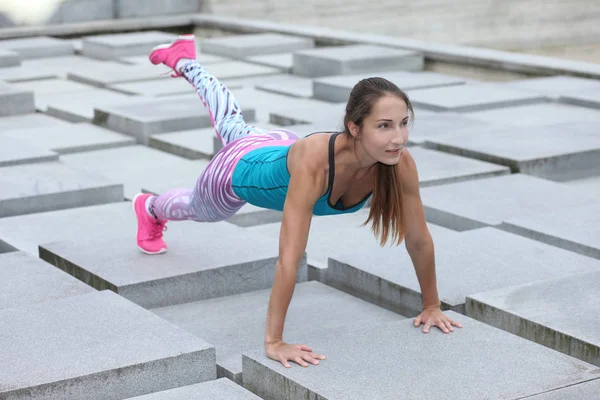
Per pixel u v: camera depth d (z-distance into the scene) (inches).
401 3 754.2
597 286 178.4
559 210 237.5
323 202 148.3
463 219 237.8
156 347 154.6
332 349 152.5
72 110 399.2
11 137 325.4
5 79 482.6
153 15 678.5
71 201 261.1
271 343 150.2
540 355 149.3
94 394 145.3
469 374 142.7
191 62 197.6
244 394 143.0
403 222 146.9
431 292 161.8
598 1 824.3
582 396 136.2
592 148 296.5
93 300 175.8
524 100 387.9
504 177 275.0
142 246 205.0
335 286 207.9
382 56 488.1
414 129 331.0
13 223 240.5
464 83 433.4
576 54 788.0
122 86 454.3
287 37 586.2
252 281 204.1
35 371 145.0
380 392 137.1
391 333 158.6
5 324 163.9
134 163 316.8
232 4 695.7
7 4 628.7
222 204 170.4
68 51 589.3
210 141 338.6
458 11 773.9
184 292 195.3
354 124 137.1
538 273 191.8
